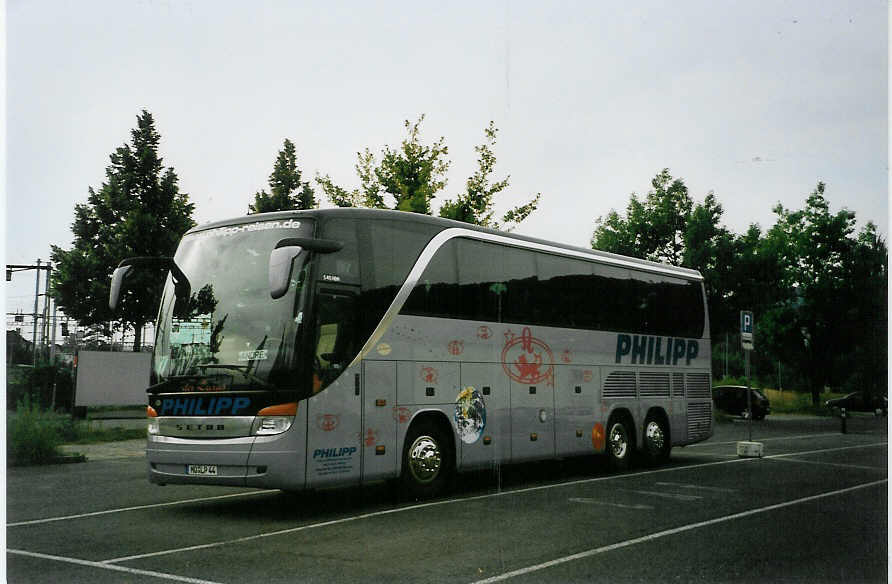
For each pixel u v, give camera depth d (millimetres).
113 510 10000
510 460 12008
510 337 12250
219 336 9539
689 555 7188
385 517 9273
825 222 34219
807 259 34594
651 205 31328
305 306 9312
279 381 9102
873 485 12141
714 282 32000
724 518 9117
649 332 15391
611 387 14281
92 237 34875
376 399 10008
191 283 9992
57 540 8023
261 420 9055
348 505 10289
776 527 8555
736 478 13164
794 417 40938
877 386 38188
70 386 25781
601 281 14391
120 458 17328
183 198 36188
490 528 8516
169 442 9492
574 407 13375
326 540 7906
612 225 31172
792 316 36594
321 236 9664
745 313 17156
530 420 12453
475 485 12383
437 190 22688
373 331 10086
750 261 32438
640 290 15344
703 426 16609
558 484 12445
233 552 7367
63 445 19938
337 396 9523
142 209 35125
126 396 26625
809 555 7199
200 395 9414
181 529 8617
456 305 11383
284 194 39094
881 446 20562
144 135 35812
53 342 33375
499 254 12297
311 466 9148
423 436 10758
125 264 10234
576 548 7480
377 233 10375
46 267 34938
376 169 23141
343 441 9547
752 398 38125
